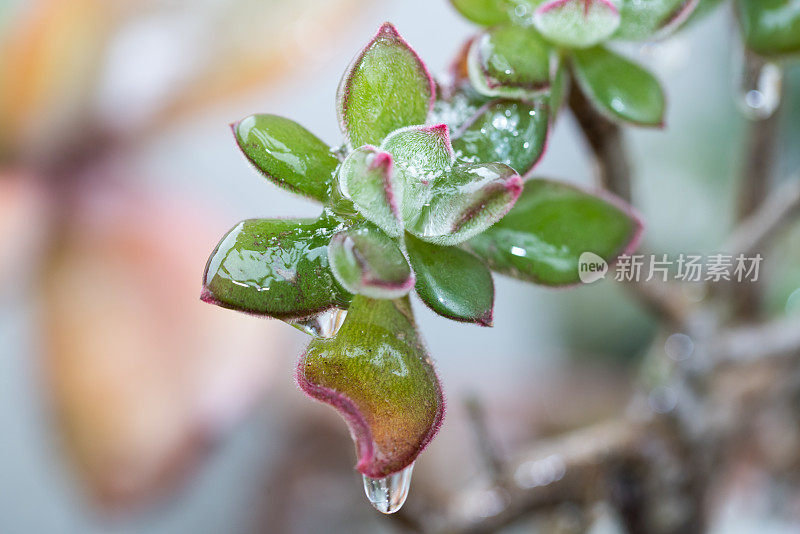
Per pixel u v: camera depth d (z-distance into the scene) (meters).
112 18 0.55
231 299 0.25
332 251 0.24
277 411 0.63
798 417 0.45
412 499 0.33
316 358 0.25
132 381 0.57
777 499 0.49
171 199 0.61
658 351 0.37
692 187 0.63
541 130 0.27
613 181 0.30
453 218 0.25
